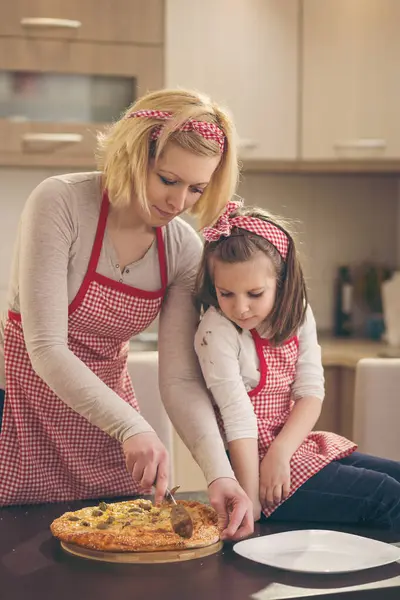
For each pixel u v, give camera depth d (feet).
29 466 6.05
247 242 5.68
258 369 5.89
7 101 11.58
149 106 5.46
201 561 4.62
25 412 6.07
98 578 4.38
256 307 5.73
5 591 4.21
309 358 6.13
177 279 6.14
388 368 7.88
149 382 7.52
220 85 12.10
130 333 6.19
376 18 12.34
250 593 4.19
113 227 5.81
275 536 4.94
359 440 7.83
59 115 11.73
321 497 5.47
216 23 12.00
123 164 5.45
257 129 12.28
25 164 11.71
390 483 5.48
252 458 5.55
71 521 4.98
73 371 5.25
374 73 12.41
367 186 14.32
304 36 12.25
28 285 5.44
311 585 4.29
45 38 11.54
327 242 14.24
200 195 5.58
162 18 11.85
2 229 13.07
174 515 4.75
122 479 6.27
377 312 14.19
